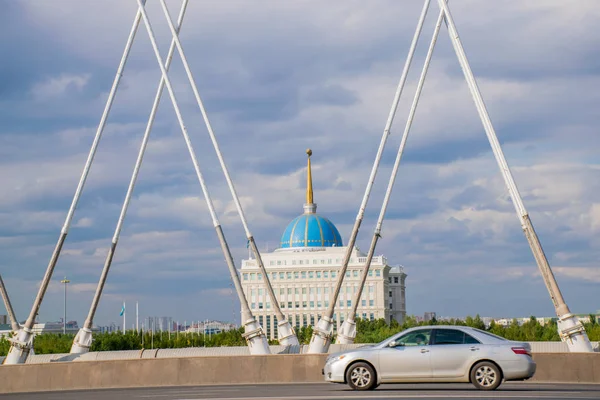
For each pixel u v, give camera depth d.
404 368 34.62
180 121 62.00
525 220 56.16
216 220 60.28
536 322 161.38
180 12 64.94
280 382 47.69
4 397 38.34
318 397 31.64
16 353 61.19
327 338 59.28
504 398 29.98
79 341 67.44
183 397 34.47
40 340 130.50
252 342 57.94
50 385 46.28
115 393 39.62
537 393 32.59
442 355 34.44
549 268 54.81
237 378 47.97
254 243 61.97
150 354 67.06
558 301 54.03
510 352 34.12
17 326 63.59
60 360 65.25
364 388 34.91
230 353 67.94
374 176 60.84
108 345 144.38
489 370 34.12
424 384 39.38
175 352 67.56
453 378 34.34
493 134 58.00
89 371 46.91
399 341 35.25
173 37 63.03
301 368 48.16
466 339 34.78
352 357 35.12
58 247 62.44
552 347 61.34
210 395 35.41
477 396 30.94
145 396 36.19
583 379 44.16
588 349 52.91
